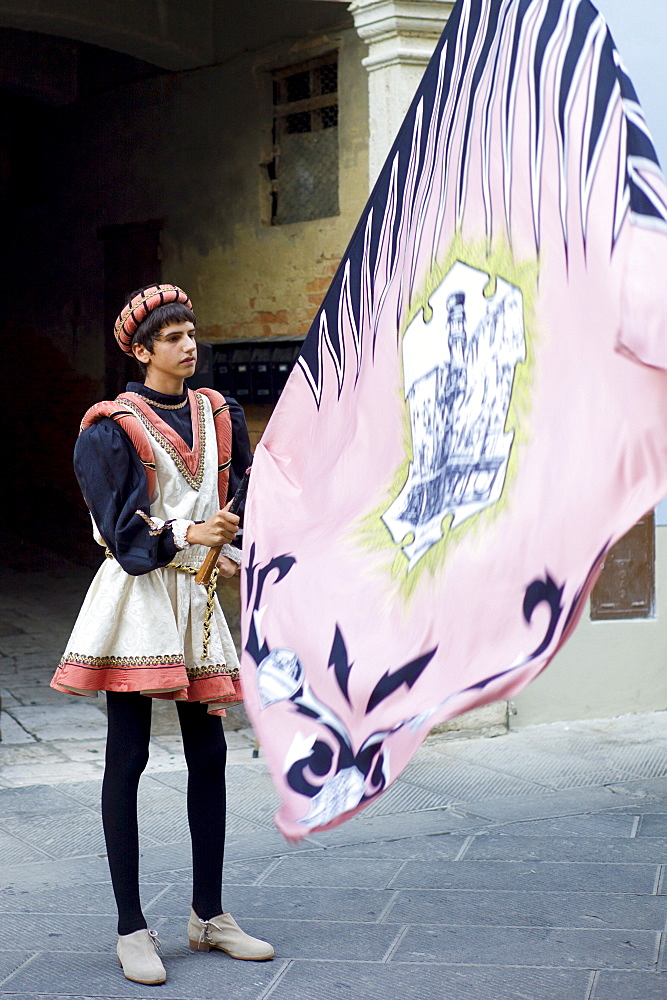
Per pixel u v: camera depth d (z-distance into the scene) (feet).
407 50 17.08
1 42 30.94
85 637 9.35
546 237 5.27
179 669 9.36
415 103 7.17
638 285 4.53
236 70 24.02
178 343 9.53
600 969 9.76
